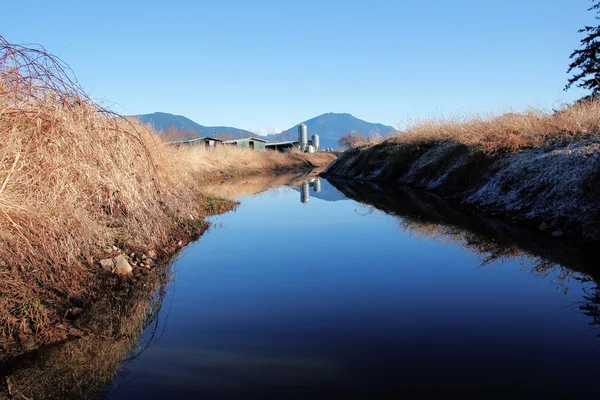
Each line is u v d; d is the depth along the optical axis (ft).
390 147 74.43
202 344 12.37
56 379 10.73
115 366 11.23
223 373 10.67
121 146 22.52
